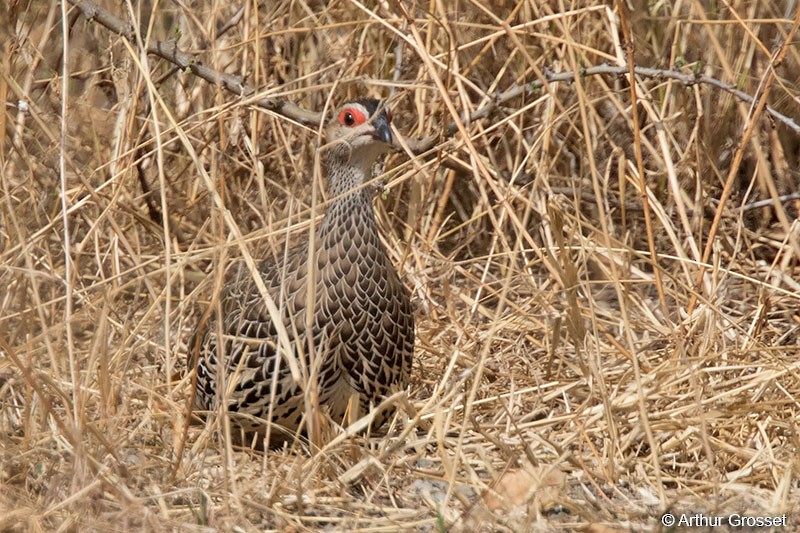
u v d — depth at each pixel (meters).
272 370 8.88
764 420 9.16
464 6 12.65
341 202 9.00
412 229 11.67
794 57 12.41
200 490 7.75
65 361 9.57
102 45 12.41
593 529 7.59
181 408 9.14
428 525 7.66
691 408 9.10
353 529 7.61
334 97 12.44
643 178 9.95
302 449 9.03
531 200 10.38
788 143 12.95
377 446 9.07
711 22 10.68
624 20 9.93
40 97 11.61
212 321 9.52
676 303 11.22
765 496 8.20
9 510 7.49
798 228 12.19
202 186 12.16
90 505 7.58
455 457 7.81
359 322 8.91
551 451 8.80
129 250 9.88
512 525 7.58
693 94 12.52
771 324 11.33
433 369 10.59
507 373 10.26
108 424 8.30
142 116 12.00
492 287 12.16
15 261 9.27
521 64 12.55
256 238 9.53
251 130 11.78
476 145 12.49
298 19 12.55
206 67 10.97
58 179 10.96
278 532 7.56
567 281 9.52
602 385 8.73
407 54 12.38
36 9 11.61
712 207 12.45
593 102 11.58
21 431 8.98
